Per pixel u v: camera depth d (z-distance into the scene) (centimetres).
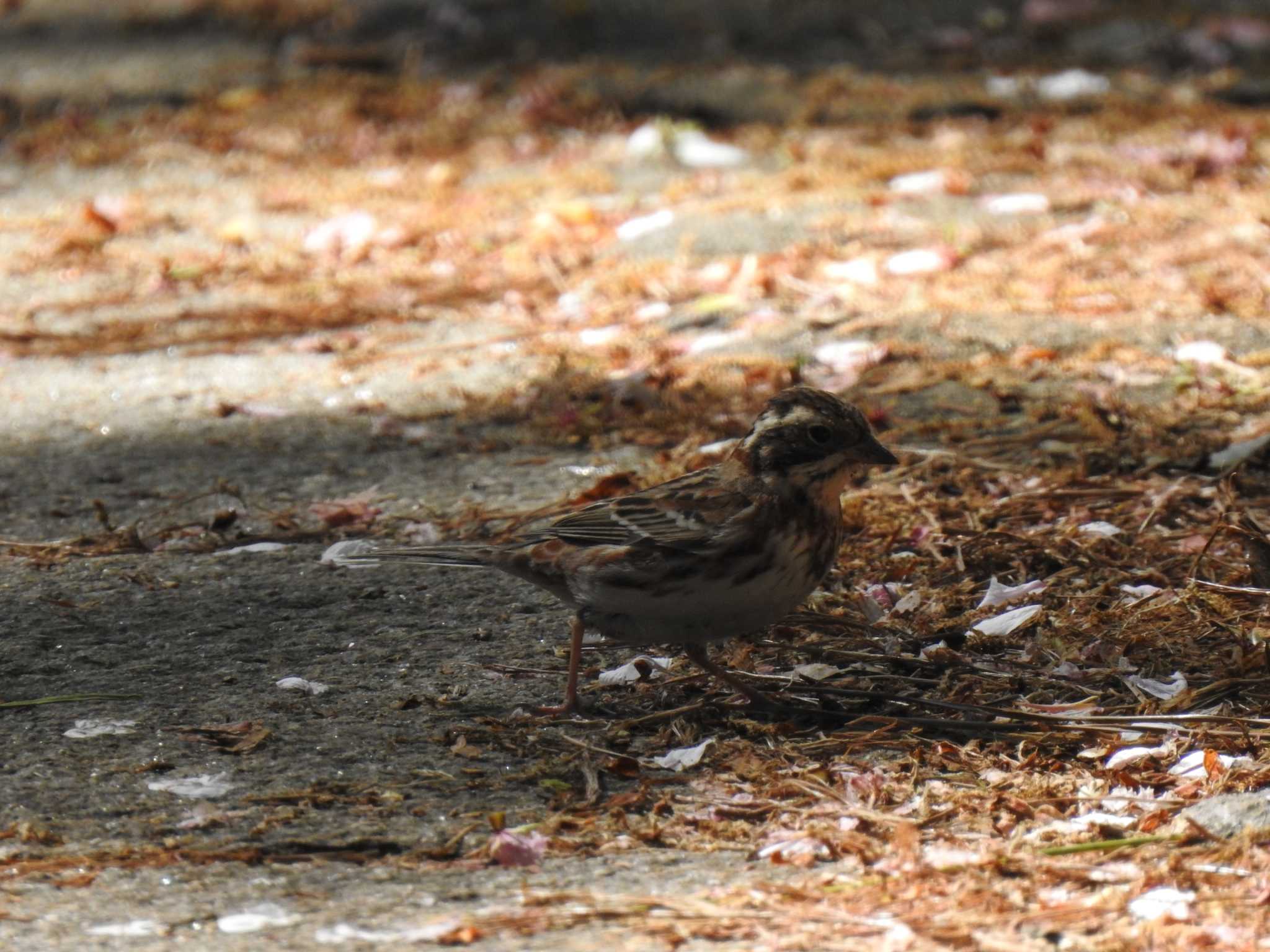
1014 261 1627
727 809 742
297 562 1060
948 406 1302
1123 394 1298
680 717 837
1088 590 973
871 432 839
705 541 817
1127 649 896
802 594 847
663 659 911
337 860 700
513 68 2359
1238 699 834
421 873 688
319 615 972
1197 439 1198
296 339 1570
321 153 2144
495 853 698
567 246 1762
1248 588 965
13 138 2236
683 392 1360
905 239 1702
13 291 1734
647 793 760
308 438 1318
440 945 623
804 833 715
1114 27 2394
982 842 707
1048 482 1131
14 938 631
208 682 881
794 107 2181
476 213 1898
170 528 1123
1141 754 774
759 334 1482
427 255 1788
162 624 959
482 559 875
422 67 2388
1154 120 2058
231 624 959
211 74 2388
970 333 1450
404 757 795
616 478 1143
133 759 788
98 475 1243
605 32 2438
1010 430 1246
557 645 931
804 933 629
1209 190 1797
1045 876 672
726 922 638
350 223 1838
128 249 1852
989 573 1009
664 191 1927
